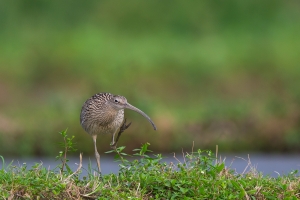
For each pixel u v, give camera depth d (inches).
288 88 831.7
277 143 688.4
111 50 935.0
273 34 994.7
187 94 857.5
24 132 678.5
